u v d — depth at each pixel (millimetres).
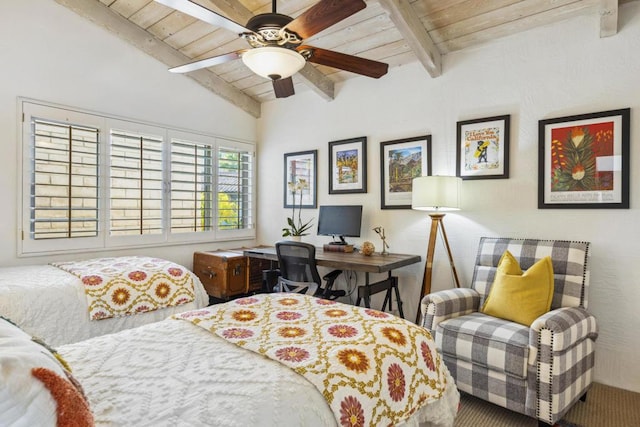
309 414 1023
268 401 1000
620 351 2498
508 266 2498
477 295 2703
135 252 3668
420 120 3439
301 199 4371
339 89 4023
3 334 838
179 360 1236
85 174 3334
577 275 2412
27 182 3027
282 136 4582
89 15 3336
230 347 1347
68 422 680
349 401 1121
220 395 1015
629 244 2475
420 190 2959
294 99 4445
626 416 2148
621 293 2498
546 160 2779
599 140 2572
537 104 2836
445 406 1556
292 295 2088
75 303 2426
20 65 2998
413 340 1510
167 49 3863
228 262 3789
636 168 2457
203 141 4246
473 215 3123
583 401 2312
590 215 2613
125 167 3578
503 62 2990
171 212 3947
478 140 3094
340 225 3801
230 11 3004
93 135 3389
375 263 2914
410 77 3508
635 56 2465
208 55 3936
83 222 3320
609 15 2381
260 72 2170
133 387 1062
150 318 2734
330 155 4078
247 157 4762
